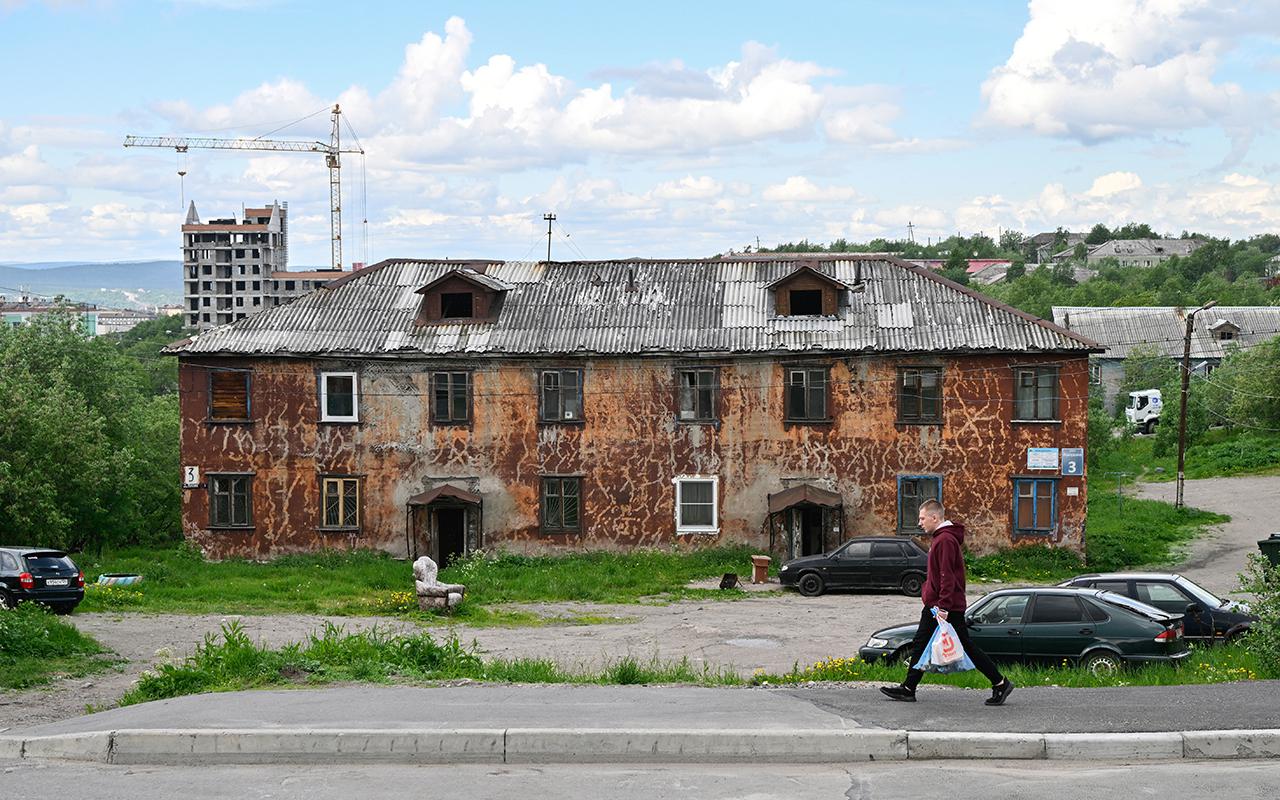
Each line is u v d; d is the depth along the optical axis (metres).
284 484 36.28
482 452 35.97
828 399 35.12
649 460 35.69
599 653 21.50
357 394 36.06
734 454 35.47
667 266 38.94
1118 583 20.77
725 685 14.30
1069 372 34.31
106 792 9.55
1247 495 49.91
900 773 9.61
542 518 35.97
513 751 10.23
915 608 28.27
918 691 12.83
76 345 44.34
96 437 39.81
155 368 107.25
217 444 36.31
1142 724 10.41
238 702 12.45
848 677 15.10
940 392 34.84
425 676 14.98
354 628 24.86
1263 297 131.75
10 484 36.19
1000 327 34.94
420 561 28.02
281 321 36.97
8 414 37.47
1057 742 9.95
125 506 40.53
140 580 31.83
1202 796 8.87
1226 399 67.50
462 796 9.21
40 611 22.02
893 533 34.97
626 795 9.16
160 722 11.17
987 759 9.97
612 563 34.62
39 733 11.47
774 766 9.95
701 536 35.62
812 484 35.22
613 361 35.62
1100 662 16.39
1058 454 34.41
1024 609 17.14
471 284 36.66
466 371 35.88
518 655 21.14
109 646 21.28
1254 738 9.93
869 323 35.56
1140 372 80.56
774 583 32.91
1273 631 15.14
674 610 28.36
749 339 35.28
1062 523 34.50
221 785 9.66
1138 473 60.22
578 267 39.25
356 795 9.30
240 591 31.03
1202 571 33.56
